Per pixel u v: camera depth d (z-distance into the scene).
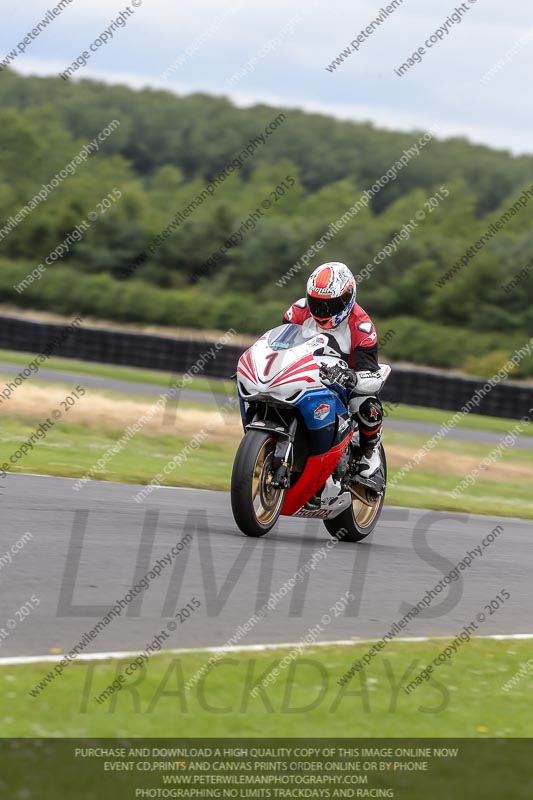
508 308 150.62
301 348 25.48
